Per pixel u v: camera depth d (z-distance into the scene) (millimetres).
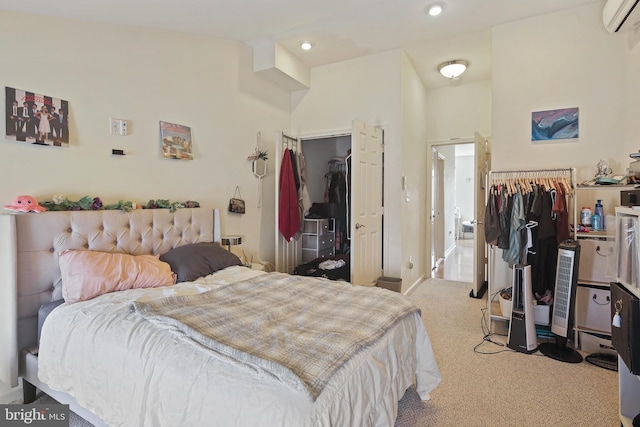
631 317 1421
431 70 4293
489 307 2979
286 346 1304
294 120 4367
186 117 3033
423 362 1895
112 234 2361
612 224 2490
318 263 3979
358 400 1197
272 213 4035
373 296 1975
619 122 2709
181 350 1304
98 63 2414
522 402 1938
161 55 2824
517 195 2723
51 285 2045
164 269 2326
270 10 2752
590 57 2803
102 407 1401
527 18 3021
